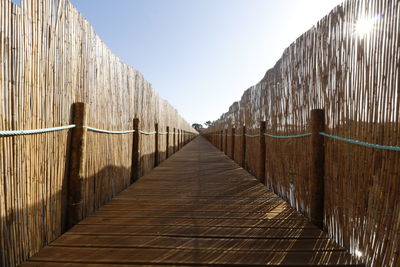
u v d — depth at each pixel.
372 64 1.44
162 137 6.61
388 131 1.30
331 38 1.91
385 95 1.33
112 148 2.93
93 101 2.39
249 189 3.42
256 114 4.42
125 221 2.16
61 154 1.88
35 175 1.58
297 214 2.38
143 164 4.43
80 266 1.43
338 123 1.81
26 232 1.49
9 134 1.32
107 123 2.76
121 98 3.24
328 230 1.95
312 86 2.24
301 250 1.66
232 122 7.30
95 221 2.14
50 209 1.75
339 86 1.80
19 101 1.41
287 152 2.80
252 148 4.61
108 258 1.53
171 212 2.42
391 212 1.27
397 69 1.25
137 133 3.93
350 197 1.64
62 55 1.85
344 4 1.73
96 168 2.47
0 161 1.29
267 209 2.53
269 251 1.64
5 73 1.30
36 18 1.55
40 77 1.60
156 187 3.52
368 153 1.46
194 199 2.89
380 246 1.34
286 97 2.88
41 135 1.64
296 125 2.56
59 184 1.87
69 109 1.97
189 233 1.91
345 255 1.60
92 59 2.37
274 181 3.26
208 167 5.50
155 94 5.61
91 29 2.35
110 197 2.87
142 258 1.53
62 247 1.66
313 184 2.09
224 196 3.04
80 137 2.04
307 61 2.34
